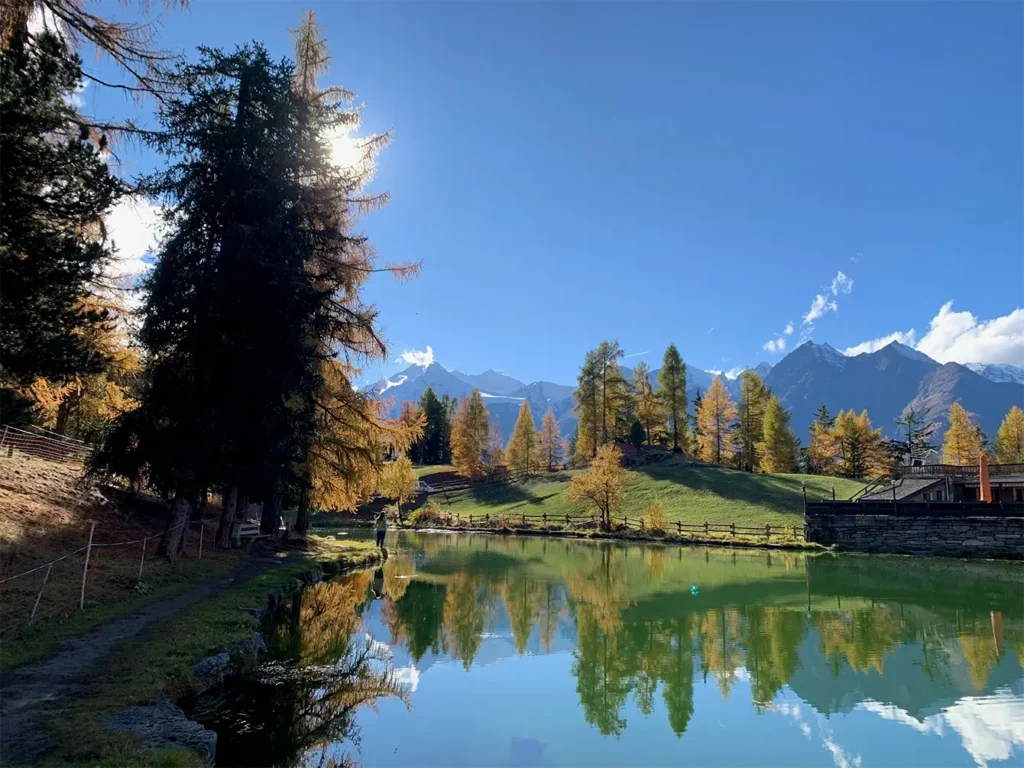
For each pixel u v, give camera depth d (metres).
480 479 73.50
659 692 10.08
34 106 8.01
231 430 14.19
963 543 32.16
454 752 7.48
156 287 13.99
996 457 68.12
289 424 15.60
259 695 8.62
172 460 13.68
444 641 12.96
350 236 19.42
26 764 4.94
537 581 21.89
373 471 21.70
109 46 10.29
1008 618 16.06
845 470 69.38
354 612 14.86
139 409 13.91
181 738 5.88
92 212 9.21
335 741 7.56
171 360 14.23
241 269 14.15
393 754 7.33
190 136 14.48
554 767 7.11
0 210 8.16
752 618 15.95
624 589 20.39
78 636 8.73
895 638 13.85
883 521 34.38
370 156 18.86
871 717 9.04
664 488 57.22
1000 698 9.87
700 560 29.95
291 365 15.37
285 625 12.57
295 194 16.33
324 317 17.11
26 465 18.36
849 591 20.44
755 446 67.50
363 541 33.97
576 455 78.62
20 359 8.53
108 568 12.86
